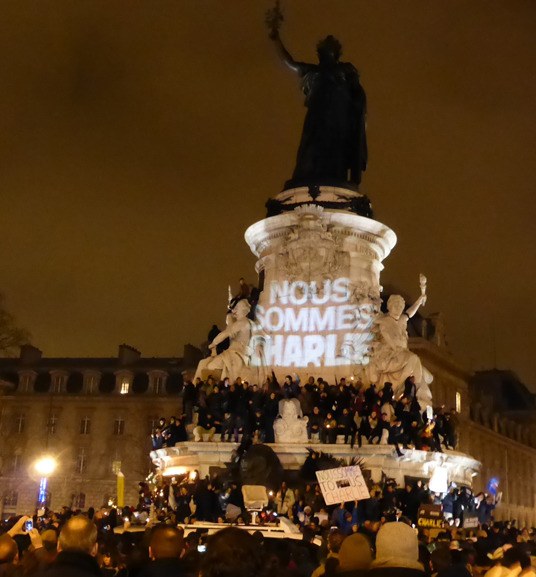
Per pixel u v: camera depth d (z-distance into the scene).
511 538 20.62
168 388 73.81
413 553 6.61
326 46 33.59
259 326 29.39
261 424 26.09
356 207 30.61
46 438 73.62
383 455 24.83
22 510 72.31
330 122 32.50
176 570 6.56
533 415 92.75
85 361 77.75
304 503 23.64
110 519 24.05
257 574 5.45
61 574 5.79
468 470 28.23
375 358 27.83
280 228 30.39
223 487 24.66
